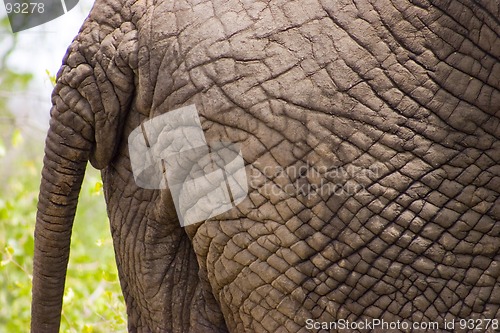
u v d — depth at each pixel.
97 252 16.55
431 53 6.74
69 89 7.86
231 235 7.16
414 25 6.75
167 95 7.26
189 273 8.09
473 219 6.79
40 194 8.28
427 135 6.75
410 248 6.82
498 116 6.77
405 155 6.77
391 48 6.76
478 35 6.75
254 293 7.20
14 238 15.03
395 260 6.84
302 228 6.91
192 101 7.11
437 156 6.75
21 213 15.90
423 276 6.85
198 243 7.45
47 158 8.10
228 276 7.30
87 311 13.58
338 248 6.88
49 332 8.78
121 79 7.63
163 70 7.29
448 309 6.87
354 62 6.77
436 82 6.75
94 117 7.81
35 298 8.69
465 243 6.81
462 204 6.78
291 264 6.99
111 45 7.65
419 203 6.77
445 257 6.82
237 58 6.96
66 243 8.48
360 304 6.95
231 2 7.13
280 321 7.14
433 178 6.76
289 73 6.84
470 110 6.75
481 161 6.77
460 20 6.73
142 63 7.43
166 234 8.03
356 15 6.81
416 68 6.75
